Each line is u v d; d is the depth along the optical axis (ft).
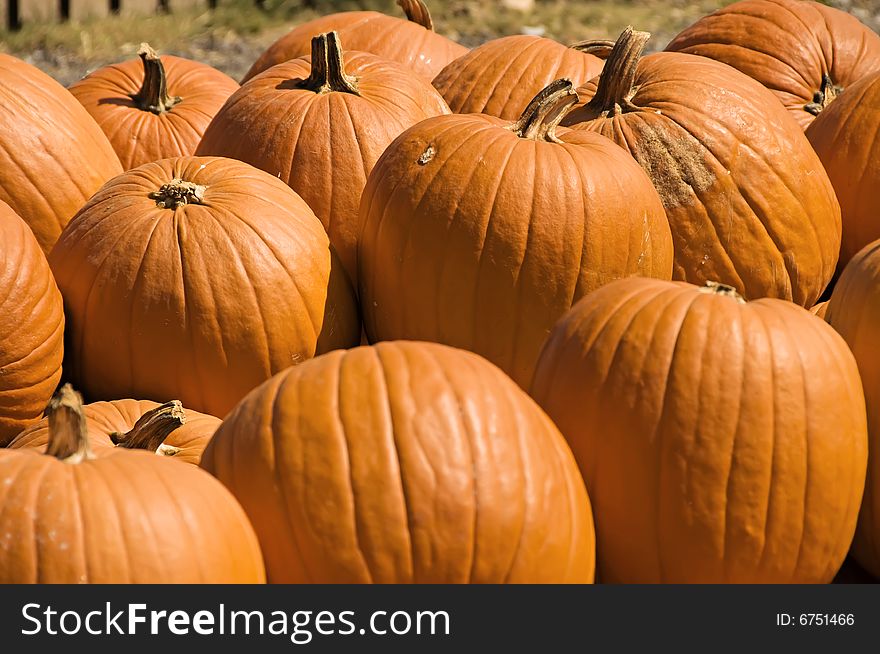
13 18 35.01
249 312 10.53
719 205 12.23
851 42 16.55
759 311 8.47
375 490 7.09
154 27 35.29
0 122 12.19
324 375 7.61
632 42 12.50
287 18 37.91
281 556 7.27
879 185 13.52
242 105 12.85
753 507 8.07
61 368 10.85
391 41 17.20
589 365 8.38
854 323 9.43
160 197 11.00
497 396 7.57
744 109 12.55
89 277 10.76
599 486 8.35
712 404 8.04
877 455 9.15
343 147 12.20
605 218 10.52
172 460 7.52
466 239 10.39
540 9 38.81
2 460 7.04
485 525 7.12
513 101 14.73
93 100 16.08
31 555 6.63
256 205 10.96
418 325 10.79
